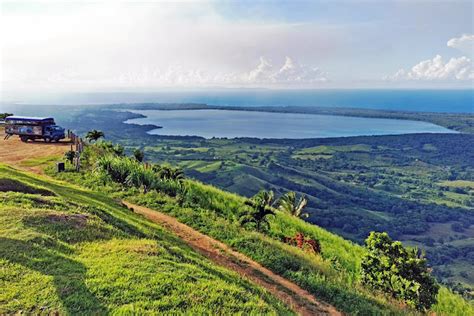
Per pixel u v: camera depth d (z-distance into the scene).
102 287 6.94
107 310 6.30
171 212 18.09
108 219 11.40
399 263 14.12
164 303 6.79
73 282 6.93
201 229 16.41
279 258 14.04
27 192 12.66
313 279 12.51
